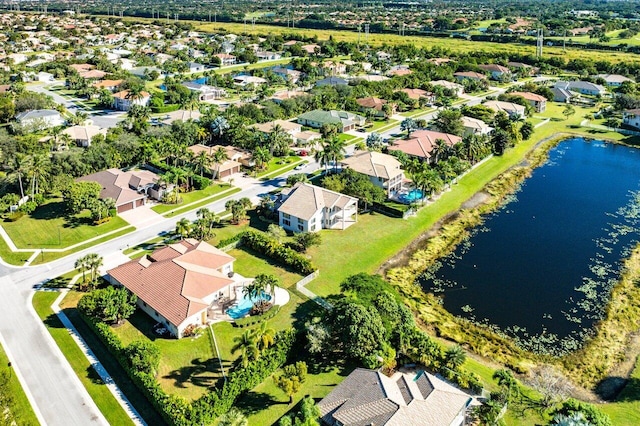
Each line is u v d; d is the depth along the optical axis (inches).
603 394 2532.0
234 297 3144.7
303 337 2679.6
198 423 2190.0
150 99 7613.2
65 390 2399.1
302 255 3656.5
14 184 4493.1
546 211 4611.2
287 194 4242.1
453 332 2962.6
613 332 2997.0
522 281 3499.0
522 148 6333.7
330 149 4768.7
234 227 4042.8
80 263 3152.1
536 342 2906.0
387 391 2170.3
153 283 2999.5
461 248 3939.5
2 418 2134.6
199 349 2687.0
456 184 5054.1
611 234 4185.5
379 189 4468.5
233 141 5871.1
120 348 2556.6
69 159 4813.0
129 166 5275.6
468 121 6417.3
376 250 3818.9
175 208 4384.8
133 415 2269.9
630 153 6318.9
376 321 2578.7
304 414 2146.9
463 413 2219.5
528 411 2347.4
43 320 2893.7
